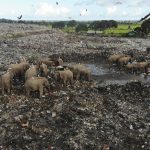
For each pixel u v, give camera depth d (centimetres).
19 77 3222
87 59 4809
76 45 5753
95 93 2930
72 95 2770
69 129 2233
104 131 2250
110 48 5447
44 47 5384
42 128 2222
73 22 11725
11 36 6575
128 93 3012
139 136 2233
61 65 3953
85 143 2095
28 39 6119
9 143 2050
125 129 2309
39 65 3428
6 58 4216
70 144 2072
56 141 2097
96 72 4006
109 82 3469
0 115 2361
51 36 6788
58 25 11025
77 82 3231
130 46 5694
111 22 10000
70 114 2412
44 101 2617
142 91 3070
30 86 2670
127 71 4009
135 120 2441
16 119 2294
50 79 3156
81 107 2544
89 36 7344
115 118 2442
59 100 2638
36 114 2400
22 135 2128
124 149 2086
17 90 2839
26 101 2609
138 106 2716
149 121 2444
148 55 4831
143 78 3703
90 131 2228
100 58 4859
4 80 2745
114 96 2911
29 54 4669
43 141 2089
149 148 2114
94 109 2542
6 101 2600
